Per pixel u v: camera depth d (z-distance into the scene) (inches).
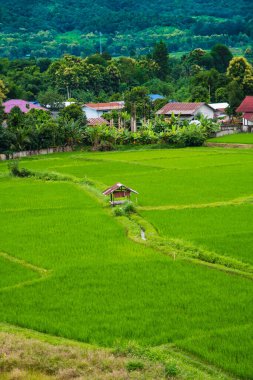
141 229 1909.4
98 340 1105.4
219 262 1534.2
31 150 4128.9
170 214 2076.8
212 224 1916.8
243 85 6688.0
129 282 1397.6
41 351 1048.2
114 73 7450.8
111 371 978.1
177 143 4367.6
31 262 1581.0
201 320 1172.5
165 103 6294.3
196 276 1430.9
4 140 3983.8
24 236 1836.9
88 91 7140.8
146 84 7554.1
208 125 4694.9
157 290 1342.3
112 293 1332.4
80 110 5310.0
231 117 6028.5
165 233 1819.6
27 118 4448.8
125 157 3715.6
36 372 991.6
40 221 2028.8
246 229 1843.0
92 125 4972.9
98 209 2207.2
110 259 1581.0
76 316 1211.9
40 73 7578.7
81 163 3508.9
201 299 1280.8
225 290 1334.9
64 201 2363.4
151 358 1016.9
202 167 3152.1
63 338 1127.6
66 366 996.6
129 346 1049.5
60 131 4274.1
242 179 2751.0
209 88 6889.8
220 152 3833.7
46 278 1441.9
